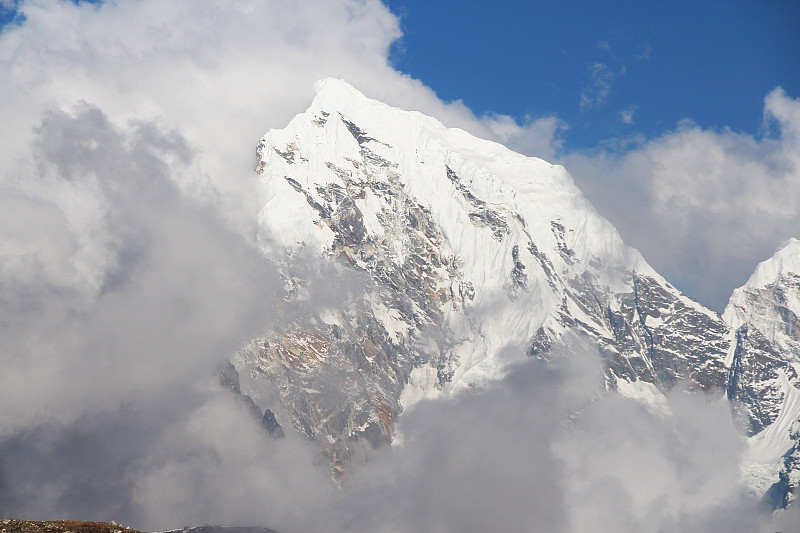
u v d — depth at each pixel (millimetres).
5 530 161625
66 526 169125
